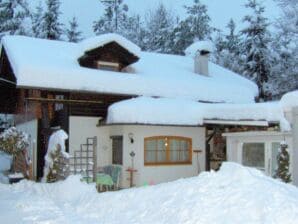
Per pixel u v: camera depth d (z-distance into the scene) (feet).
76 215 29.53
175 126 53.47
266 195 24.27
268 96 99.25
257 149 48.32
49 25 116.98
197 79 65.82
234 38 132.67
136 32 133.08
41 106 56.34
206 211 24.38
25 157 54.70
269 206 23.04
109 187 48.44
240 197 24.75
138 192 31.04
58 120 55.77
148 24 135.74
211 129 59.47
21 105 68.49
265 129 47.96
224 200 24.97
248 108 48.06
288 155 41.57
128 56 60.75
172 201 27.25
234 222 22.52
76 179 40.96
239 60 110.93
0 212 30.83
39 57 56.49
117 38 58.90
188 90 61.36
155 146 52.80
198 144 56.08
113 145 54.75
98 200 32.55
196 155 55.83
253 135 48.44
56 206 33.50
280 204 23.08
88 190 38.93
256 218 22.39
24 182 47.39
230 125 52.85
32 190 42.96
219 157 58.49
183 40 122.83
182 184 29.55
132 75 58.85
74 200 36.32
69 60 59.06
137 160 51.19
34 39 67.77
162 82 59.93
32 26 117.70
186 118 52.21
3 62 65.51
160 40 127.13
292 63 92.12
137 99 53.52
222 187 26.96
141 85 57.93
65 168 45.88
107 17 137.80
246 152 49.96
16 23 113.09
